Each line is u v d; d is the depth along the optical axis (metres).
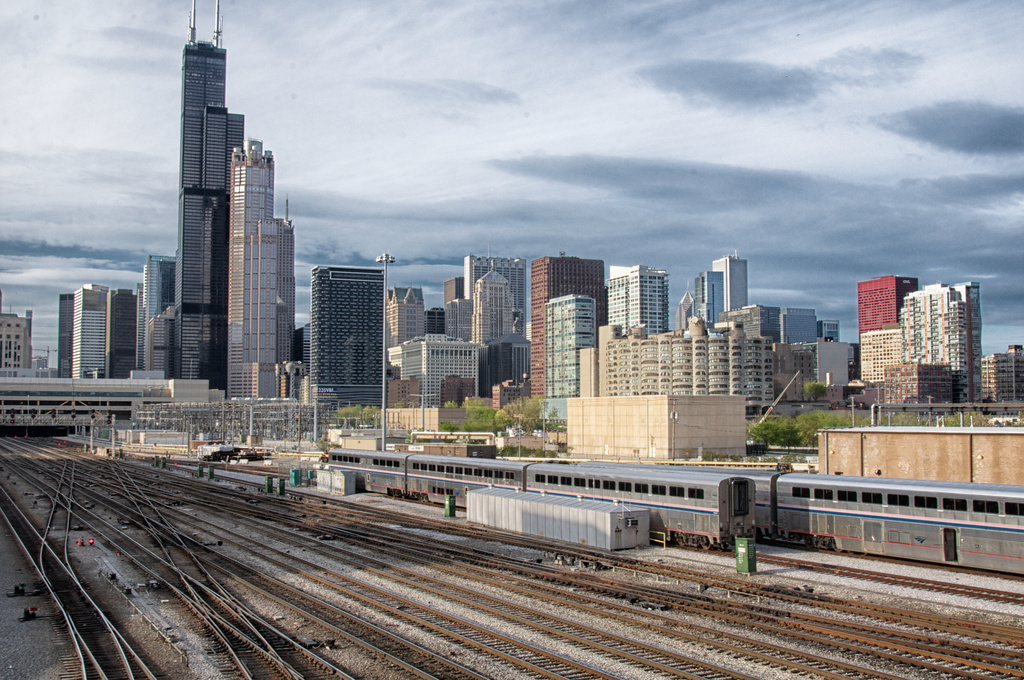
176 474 118.06
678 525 50.47
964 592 37.12
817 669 26.41
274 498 82.56
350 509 72.25
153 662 28.59
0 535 59.69
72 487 95.25
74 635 31.61
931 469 62.00
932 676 26.08
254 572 43.75
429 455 76.25
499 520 58.69
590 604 35.38
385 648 29.41
